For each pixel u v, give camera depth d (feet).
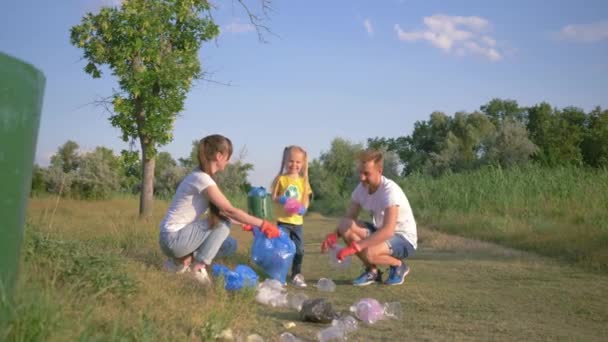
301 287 18.88
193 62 43.80
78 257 13.10
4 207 9.39
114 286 12.44
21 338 8.36
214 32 44.91
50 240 14.14
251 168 89.51
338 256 18.15
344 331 12.69
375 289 18.61
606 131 168.25
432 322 14.23
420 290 18.39
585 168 48.96
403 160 219.82
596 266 22.38
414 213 51.52
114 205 55.83
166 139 43.32
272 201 20.89
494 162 119.44
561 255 25.72
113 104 42.11
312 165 163.73
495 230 34.24
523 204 41.86
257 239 19.25
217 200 16.66
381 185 19.42
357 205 20.36
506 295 17.58
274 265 18.92
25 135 9.75
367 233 19.63
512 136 124.67
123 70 42.11
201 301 13.48
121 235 24.48
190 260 17.25
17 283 9.80
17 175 9.61
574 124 186.70
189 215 17.04
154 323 11.08
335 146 164.04
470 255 26.96
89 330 9.37
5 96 9.27
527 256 26.03
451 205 47.16
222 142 17.21
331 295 17.66
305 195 21.16
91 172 73.56
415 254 27.63
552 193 42.80
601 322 14.40
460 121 193.26
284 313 14.67
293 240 20.66
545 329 13.62
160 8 43.27
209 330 11.28
